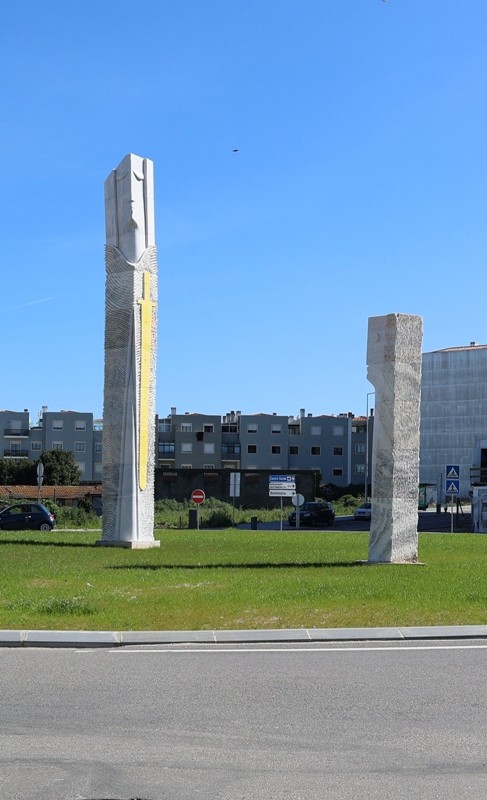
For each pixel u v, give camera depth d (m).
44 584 20.55
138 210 35.72
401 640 14.08
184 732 8.84
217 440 135.00
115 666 11.96
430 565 26.42
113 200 36.00
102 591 19.00
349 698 10.16
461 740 8.58
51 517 54.56
